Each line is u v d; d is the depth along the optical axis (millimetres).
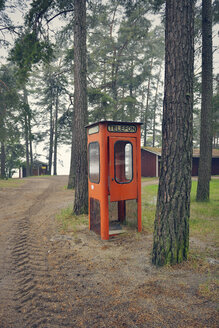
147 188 17156
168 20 4145
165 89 4188
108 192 5469
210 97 10844
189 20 4043
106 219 5453
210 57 10836
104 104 20734
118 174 6324
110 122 5398
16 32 13664
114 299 3078
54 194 14930
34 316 2814
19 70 10398
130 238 5551
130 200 6355
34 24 9883
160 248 4020
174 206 3998
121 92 35688
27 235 6262
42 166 49531
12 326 2648
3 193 15570
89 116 21984
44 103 35625
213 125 21375
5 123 19359
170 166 4039
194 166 31938
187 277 3570
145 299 3043
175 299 3008
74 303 3035
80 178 8281
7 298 3244
